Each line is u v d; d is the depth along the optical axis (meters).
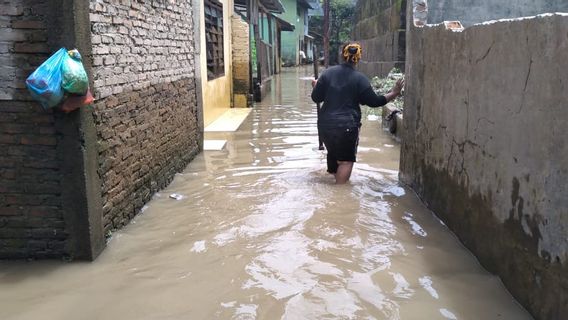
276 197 5.36
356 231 4.41
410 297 3.26
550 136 2.81
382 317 3.03
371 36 18.47
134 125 4.79
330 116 5.76
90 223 3.81
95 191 3.90
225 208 5.03
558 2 8.45
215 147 8.10
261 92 15.04
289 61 40.41
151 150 5.32
